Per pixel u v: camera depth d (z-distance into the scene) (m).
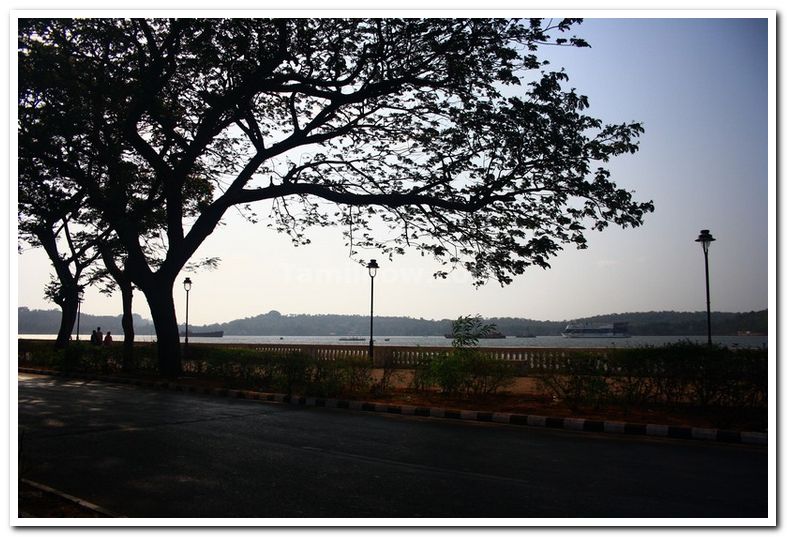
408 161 17.84
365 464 7.61
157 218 23.12
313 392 14.87
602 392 12.20
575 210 15.41
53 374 23.33
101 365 22.50
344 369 15.20
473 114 15.22
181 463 7.57
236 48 16.23
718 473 7.27
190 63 17.42
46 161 17.22
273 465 7.50
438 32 15.09
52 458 7.83
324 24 15.79
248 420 11.37
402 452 8.45
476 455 8.28
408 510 5.63
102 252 22.55
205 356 19.81
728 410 11.31
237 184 19.56
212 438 9.36
